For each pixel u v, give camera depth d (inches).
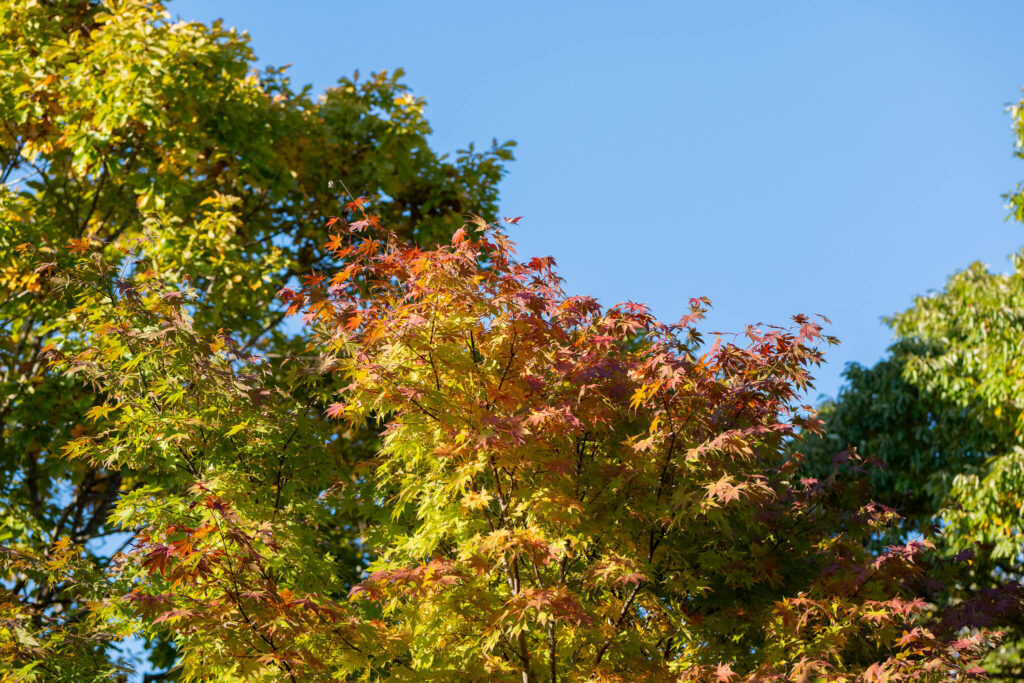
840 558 315.6
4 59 434.3
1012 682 448.1
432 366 265.9
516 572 272.2
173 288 399.9
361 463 312.5
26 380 428.1
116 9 453.1
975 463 577.9
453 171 568.4
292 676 238.7
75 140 424.8
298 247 546.9
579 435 287.9
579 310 279.3
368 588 242.4
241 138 482.0
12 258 418.9
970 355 572.7
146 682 380.5
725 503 262.5
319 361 355.6
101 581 333.1
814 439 620.7
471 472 259.3
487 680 259.4
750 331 292.0
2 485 432.1
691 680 254.7
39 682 296.5
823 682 257.1
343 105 548.7
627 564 255.9
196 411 329.1
